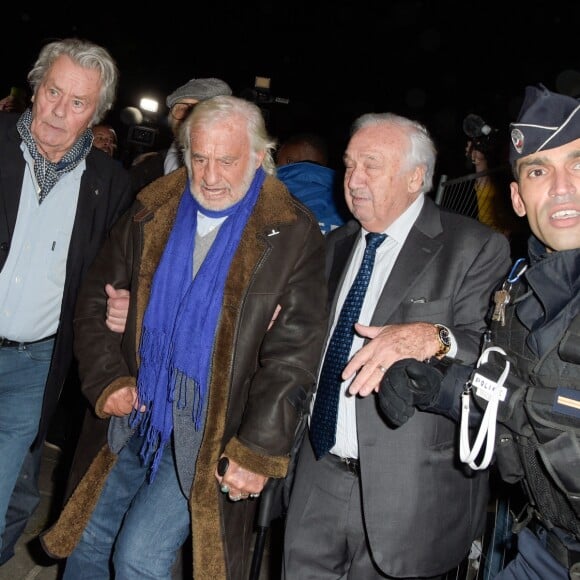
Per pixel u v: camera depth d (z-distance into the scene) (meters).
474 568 2.79
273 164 2.17
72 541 2.13
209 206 2.02
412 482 2.00
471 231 2.12
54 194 2.42
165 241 2.08
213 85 3.21
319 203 2.98
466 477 2.08
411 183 2.15
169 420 2.00
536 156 1.53
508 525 2.55
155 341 2.00
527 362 1.54
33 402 2.57
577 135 1.49
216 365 1.96
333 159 7.37
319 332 2.04
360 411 2.04
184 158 2.10
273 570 3.17
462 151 7.09
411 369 1.62
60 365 2.48
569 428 1.42
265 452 1.93
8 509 2.72
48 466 3.89
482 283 2.06
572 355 1.40
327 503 2.17
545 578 1.62
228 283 1.97
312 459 2.23
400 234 2.18
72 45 2.32
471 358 1.86
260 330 2.01
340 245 2.35
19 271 2.40
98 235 2.50
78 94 2.29
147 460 2.08
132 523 2.04
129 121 6.66
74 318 2.24
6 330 2.44
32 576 2.88
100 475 2.15
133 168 3.66
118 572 2.02
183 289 2.02
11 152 2.37
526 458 1.56
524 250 3.17
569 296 1.47
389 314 2.08
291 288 2.04
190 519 2.07
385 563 1.99
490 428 1.53
